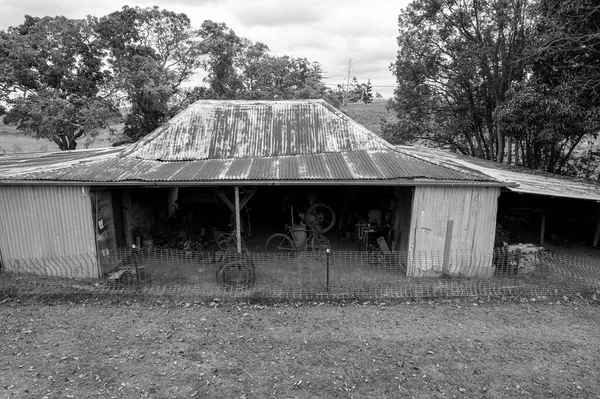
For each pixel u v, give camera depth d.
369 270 11.16
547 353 7.07
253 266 10.09
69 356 6.82
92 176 9.98
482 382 6.23
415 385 6.14
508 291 9.64
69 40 26.77
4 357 6.77
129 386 6.07
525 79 19.86
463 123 23.09
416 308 8.84
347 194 15.46
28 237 10.30
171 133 12.59
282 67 31.81
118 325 7.96
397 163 11.04
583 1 13.52
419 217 10.32
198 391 5.97
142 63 26.75
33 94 25.77
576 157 21.84
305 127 13.02
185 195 14.94
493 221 10.39
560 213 14.86
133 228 12.85
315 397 5.85
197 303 8.98
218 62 29.00
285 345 7.26
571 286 9.97
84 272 10.29
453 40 22.23
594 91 13.96
